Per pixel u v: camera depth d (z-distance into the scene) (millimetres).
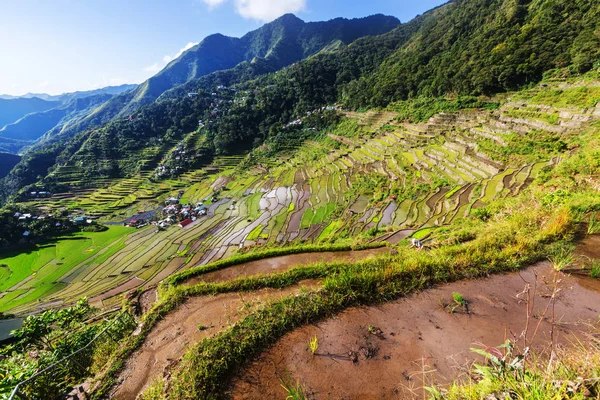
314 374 3738
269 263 10727
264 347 4289
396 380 3502
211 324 6320
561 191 9766
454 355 3734
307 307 4926
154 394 4078
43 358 6496
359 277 5441
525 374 2422
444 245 9320
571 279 4957
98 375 5492
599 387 2104
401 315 4660
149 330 6508
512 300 4656
